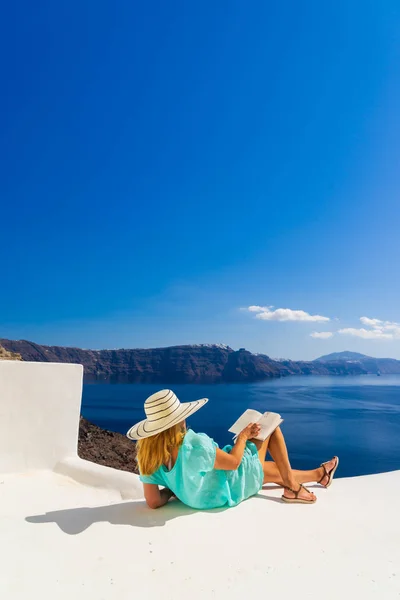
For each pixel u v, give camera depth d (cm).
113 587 174
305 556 198
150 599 167
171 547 204
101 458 735
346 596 169
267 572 185
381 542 213
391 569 188
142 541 210
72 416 429
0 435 389
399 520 239
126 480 366
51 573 183
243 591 172
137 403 11012
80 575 182
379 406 11612
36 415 407
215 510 247
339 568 189
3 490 352
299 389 17862
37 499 337
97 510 253
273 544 209
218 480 246
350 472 5000
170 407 237
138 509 252
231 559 195
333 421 8694
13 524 234
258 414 279
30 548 204
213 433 7194
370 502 266
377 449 6278
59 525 231
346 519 239
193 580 179
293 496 262
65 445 422
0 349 914
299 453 5934
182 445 239
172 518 236
